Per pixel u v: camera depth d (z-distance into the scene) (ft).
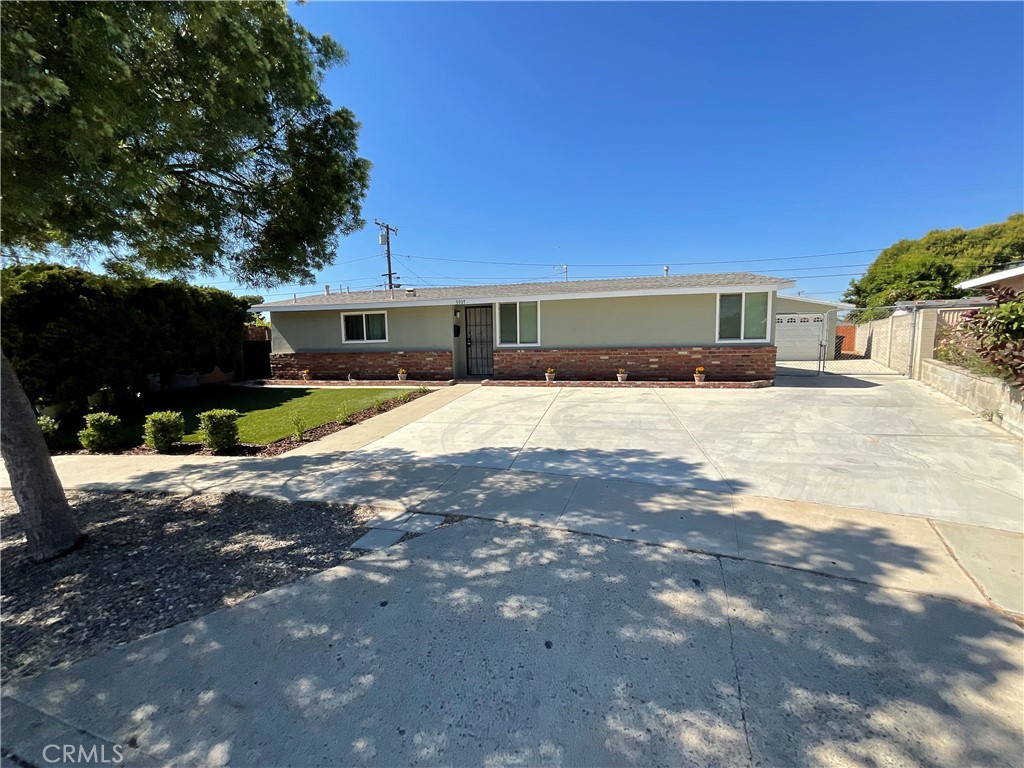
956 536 10.87
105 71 8.45
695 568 9.72
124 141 10.04
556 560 10.23
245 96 11.04
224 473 17.67
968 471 15.43
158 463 19.74
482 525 12.20
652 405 28.89
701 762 5.44
